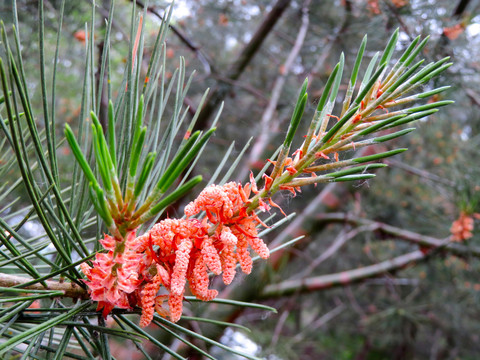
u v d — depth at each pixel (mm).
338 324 915
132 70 124
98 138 88
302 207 704
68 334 121
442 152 584
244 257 125
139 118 99
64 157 468
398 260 676
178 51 576
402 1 408
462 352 842
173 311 116
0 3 373
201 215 143
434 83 406
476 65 419
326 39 536
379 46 459
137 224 100
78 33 394
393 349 921
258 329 770
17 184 153
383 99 115
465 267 653
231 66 552
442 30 409
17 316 123
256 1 566
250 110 666
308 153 115
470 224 493
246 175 559
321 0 548
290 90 616
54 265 124
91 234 234
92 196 94
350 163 114
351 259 854
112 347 363
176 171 92
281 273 606
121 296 122
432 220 592
